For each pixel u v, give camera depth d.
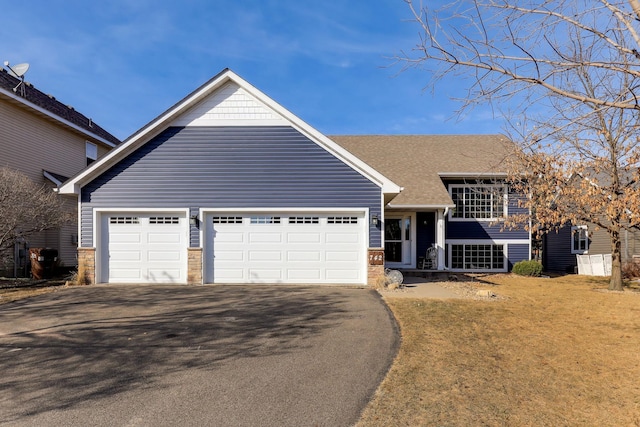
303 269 12.80
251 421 4.02
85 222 12.67
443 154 20.03
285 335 6.98
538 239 19.41
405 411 4.22
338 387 4.83
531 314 8.73
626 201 8.10
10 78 17.77
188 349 6.22
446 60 5.35
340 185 12.70
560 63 4.95
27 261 16.00
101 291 11.35
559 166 10.84
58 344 6.45
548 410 4.27
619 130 8.59
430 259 17.41
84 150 20.67
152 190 12.73
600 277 16.83
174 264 12.82
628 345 6.53
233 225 12.84
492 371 5.36
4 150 15.59
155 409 4.27
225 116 12.80
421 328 7.47
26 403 4.40
